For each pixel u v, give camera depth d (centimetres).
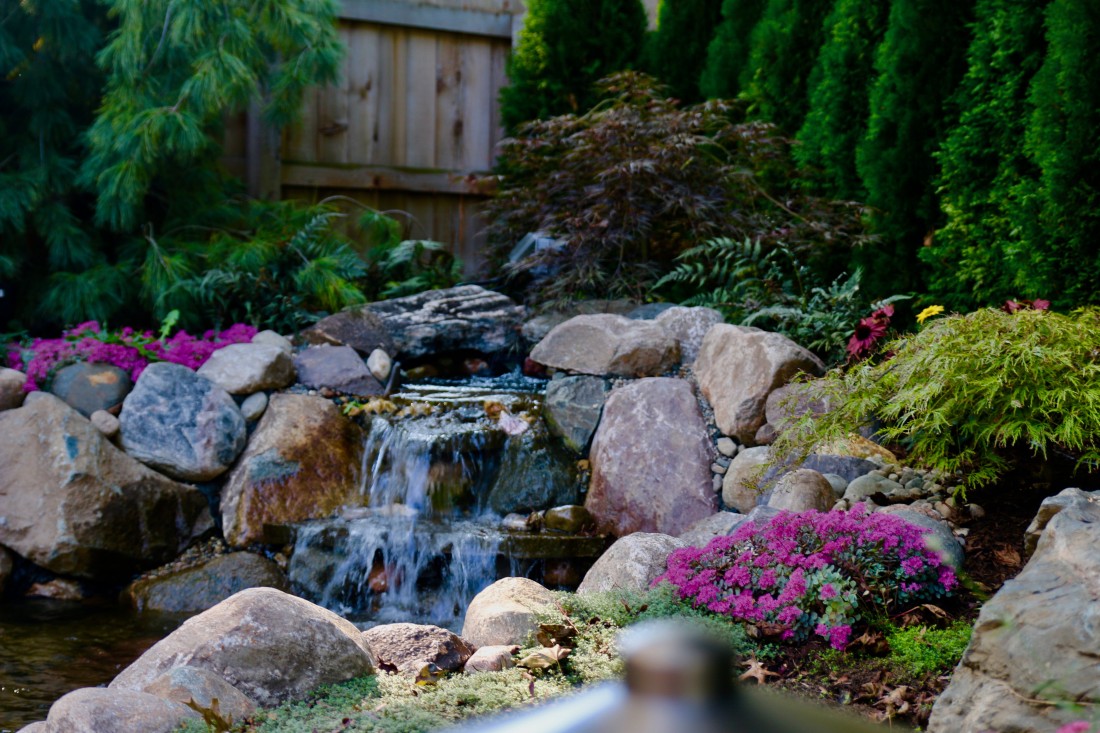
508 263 797
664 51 925
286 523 562
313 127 934
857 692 326
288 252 791
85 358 618
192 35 732
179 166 811
